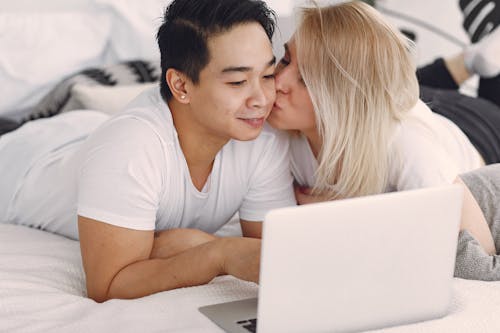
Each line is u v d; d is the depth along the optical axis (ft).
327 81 4.72
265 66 4.26
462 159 6.05
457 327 3.78
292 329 3.51
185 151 4.62
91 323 3.86
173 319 3.91
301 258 3.38
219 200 4.94
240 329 3.70
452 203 3.70
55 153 5.86
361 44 4.68
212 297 4.19
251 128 4.36
